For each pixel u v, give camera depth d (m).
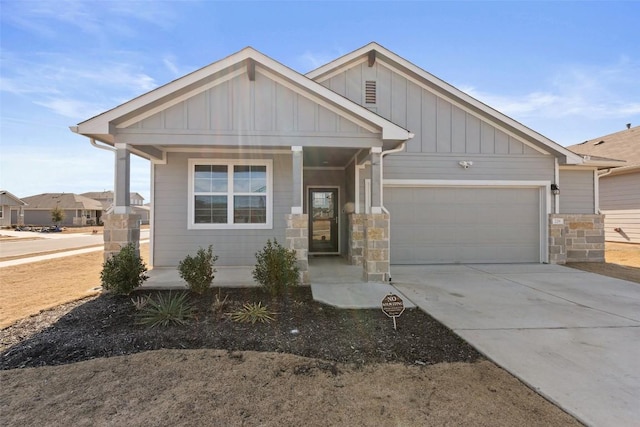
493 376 2.86
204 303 4.91
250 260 7.92
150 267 7.69
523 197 8.97
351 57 8.59
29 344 3.45
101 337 3.63
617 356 3.24
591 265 8.61
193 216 7.86
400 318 4.41
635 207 12.53
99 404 2.43
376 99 8.73
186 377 2.82
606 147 14.68
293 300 5.14
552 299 5.31
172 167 7.84
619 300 5.27
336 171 10.05
